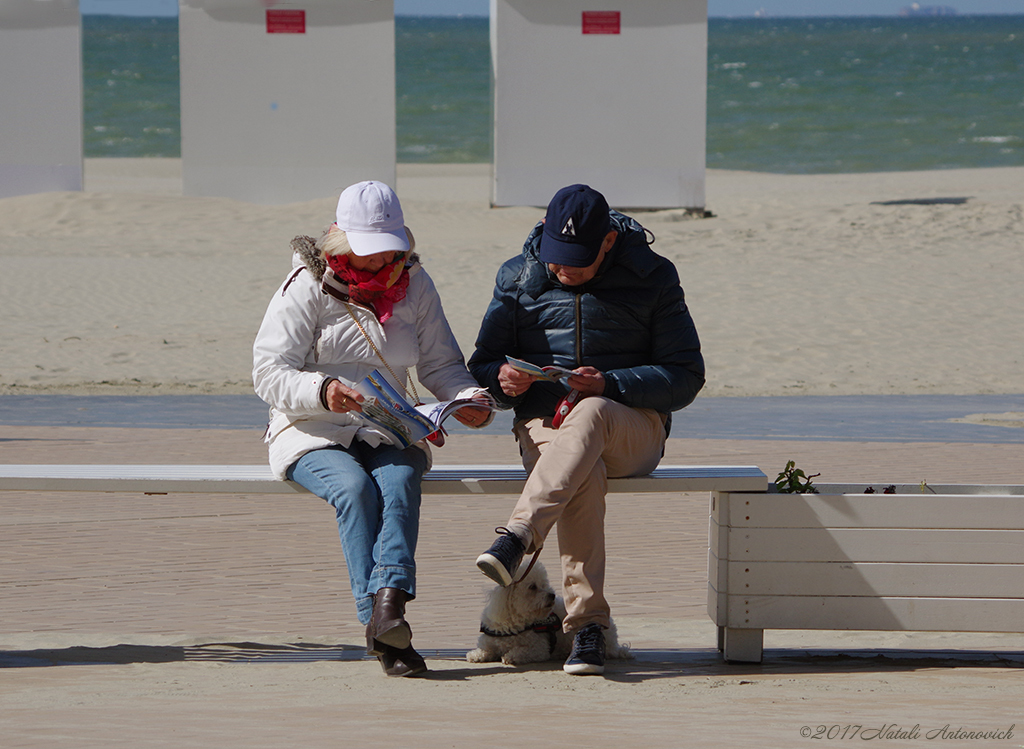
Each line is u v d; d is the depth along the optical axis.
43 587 16.08
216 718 9.73
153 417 29.67
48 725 9.38
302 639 13.73
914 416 30.56
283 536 19.03
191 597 15.70
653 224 64.50
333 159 68.38
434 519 20.34
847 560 12.75
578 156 66.94
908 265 53.94
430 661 12.78
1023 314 44.94
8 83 68.56
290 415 12.88
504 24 65.75
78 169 69.56
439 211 68.31
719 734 9.13
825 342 40.69
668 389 12.91
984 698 10.81
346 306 13.09
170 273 51.97
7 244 58.47
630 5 65.38
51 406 31.02
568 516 12.39
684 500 21.94
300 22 67.38
